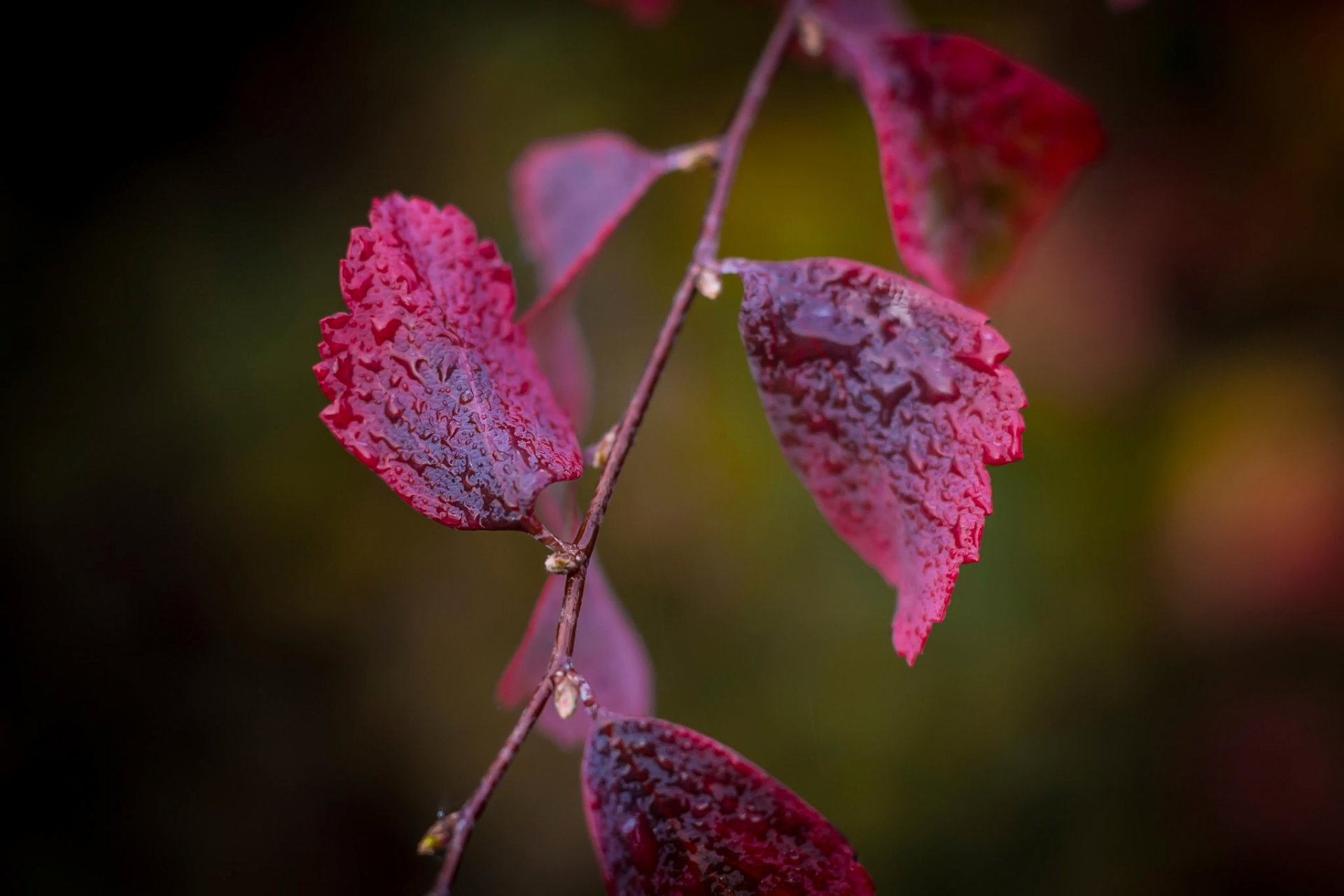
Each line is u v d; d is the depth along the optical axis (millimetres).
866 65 236
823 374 216
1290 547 658
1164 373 711
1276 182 695
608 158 267
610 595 240
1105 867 593
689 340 660
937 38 233
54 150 714
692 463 642
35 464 648
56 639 626
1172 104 696
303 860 613
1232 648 655
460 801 617
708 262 226
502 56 733
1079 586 650
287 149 727
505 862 611
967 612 633
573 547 211
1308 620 649
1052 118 235
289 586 651
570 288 243
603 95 715
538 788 623
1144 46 684
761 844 204
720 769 204
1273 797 613
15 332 671
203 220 706
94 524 643
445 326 213
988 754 607
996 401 211
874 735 605
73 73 720
